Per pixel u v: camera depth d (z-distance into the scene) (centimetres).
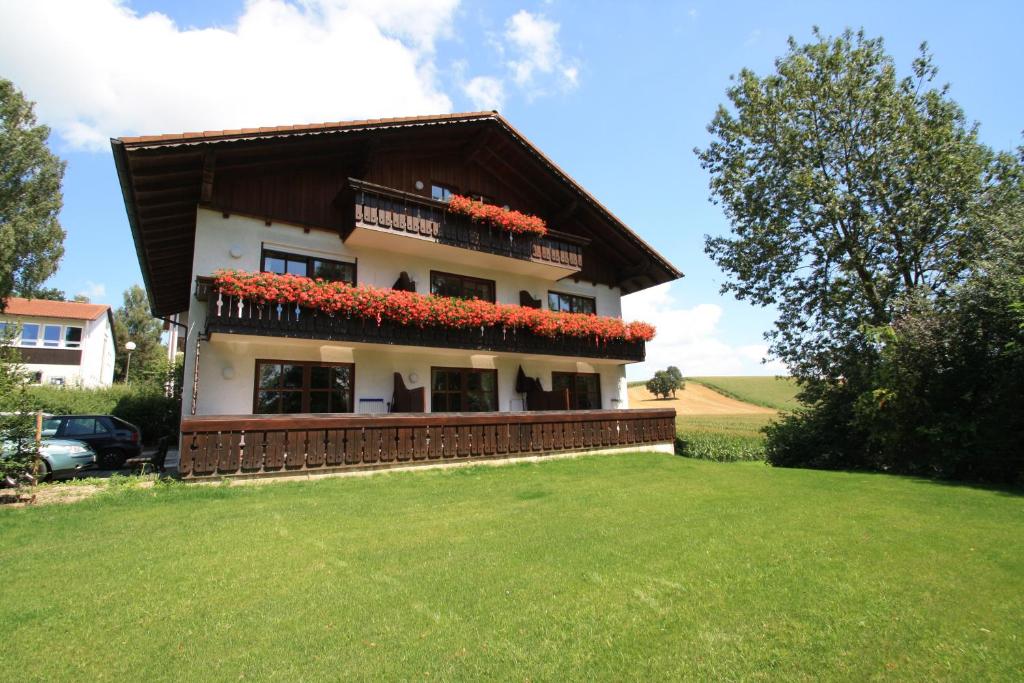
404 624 390
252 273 1146
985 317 1186
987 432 1134
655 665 333
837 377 1878
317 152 1298
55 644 361
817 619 399
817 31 2019
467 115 1459
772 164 2139
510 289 1702
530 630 379
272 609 417
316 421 1060
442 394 1502
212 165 1091
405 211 1355
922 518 724
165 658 343
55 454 1135
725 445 1970
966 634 379
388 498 859
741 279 2253
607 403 1870
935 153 1805
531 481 1047
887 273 1923
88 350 3522
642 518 718
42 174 2770
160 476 1011
